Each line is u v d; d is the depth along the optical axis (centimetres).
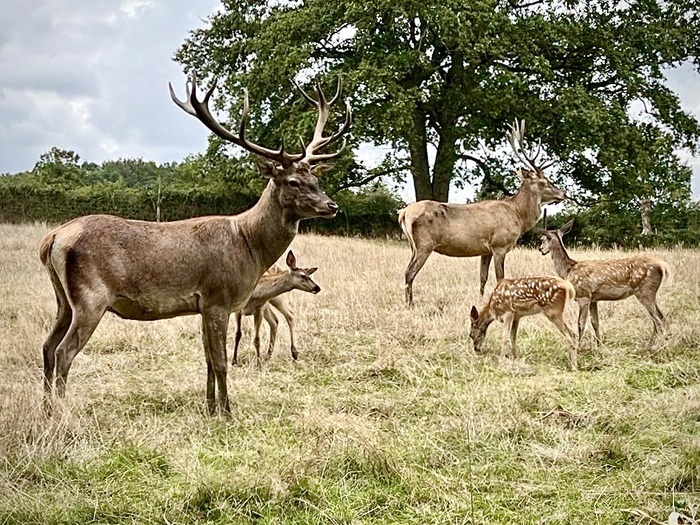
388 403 547
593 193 2188
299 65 1984
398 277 1135
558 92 1981
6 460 413
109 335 743
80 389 576
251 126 2184
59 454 433
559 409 525
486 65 2061
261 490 393
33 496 381
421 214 955
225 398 529
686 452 431
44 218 2383
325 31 2069
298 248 1453
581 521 370
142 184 3681
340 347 736
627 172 2039
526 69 2041
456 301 943
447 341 750
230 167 2222
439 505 388
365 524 370
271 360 695
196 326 801
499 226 979
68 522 365
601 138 1936
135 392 575
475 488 408
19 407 479
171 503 386
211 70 2369
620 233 2477
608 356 688
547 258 1308
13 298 941
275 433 493
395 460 432
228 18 2373
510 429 486
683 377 608
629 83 2081
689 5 2239
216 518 376
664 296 949
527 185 1009
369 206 2650
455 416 517
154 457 442
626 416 508
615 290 721
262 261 559
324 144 614
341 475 415
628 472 423
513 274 1130
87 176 3909
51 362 535
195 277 529
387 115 1848
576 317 818
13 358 668
